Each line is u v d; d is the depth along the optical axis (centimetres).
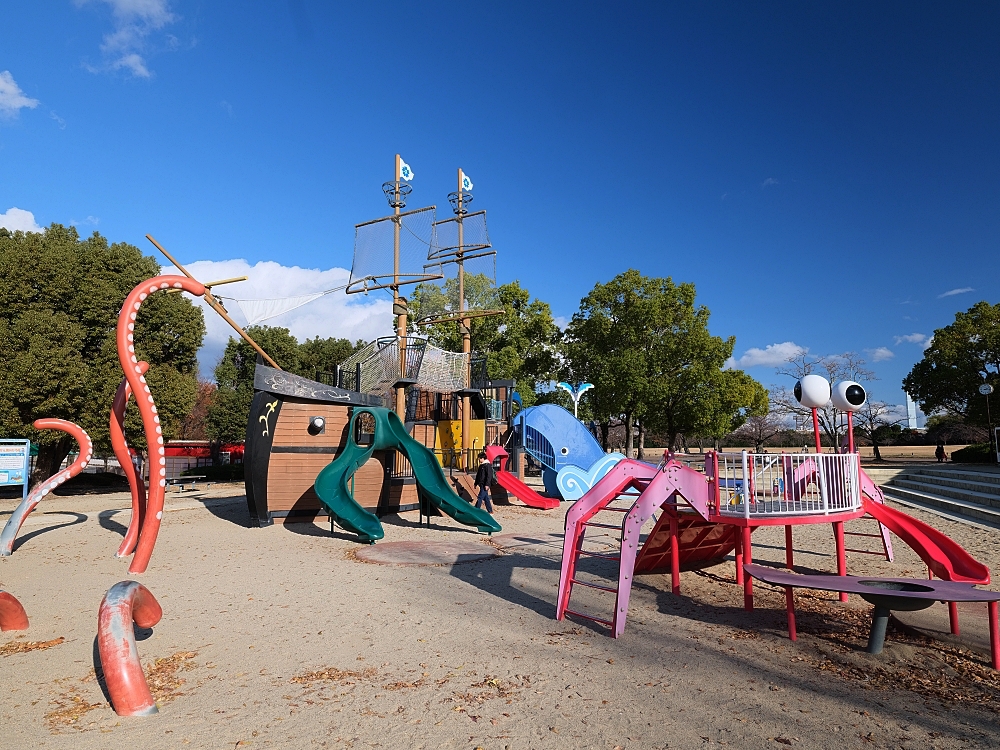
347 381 2020
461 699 441
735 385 3328
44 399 1930
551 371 3766
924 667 500
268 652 545
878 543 1090
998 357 3059
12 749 365
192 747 370
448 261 2673
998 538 1073
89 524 1399
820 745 370
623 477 721
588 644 564
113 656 427
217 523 1416
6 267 2005
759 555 981
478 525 1295
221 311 1204
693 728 394
